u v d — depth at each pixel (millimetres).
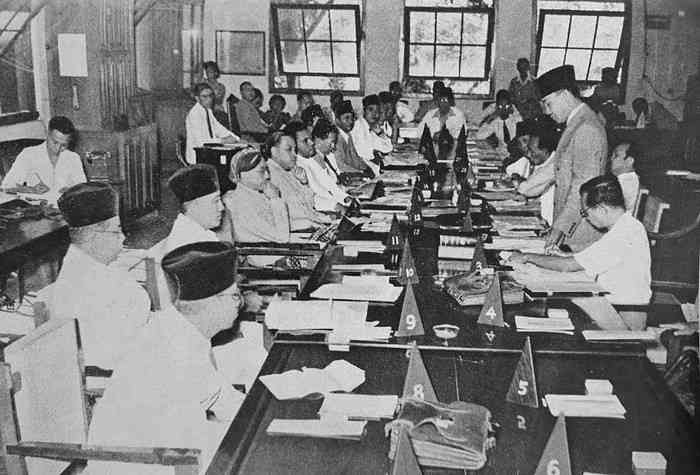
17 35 5789
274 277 3172
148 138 6855
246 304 2969
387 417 1767
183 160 7254
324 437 1670
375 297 2609
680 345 2828
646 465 1540
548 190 4453
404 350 2193
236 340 2582
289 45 9359
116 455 1708
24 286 3803
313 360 2119
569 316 2480
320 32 9312
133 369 1965
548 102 3893
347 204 4688
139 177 6695
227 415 2098
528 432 1704
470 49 9320
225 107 9250
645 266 2986
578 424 1748
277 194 3881
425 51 9391
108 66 6547
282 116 8492
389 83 9484
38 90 6035
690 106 7270
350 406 1812
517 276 2822
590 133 3775
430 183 4918
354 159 6195
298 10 9180
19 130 5793
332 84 9547
